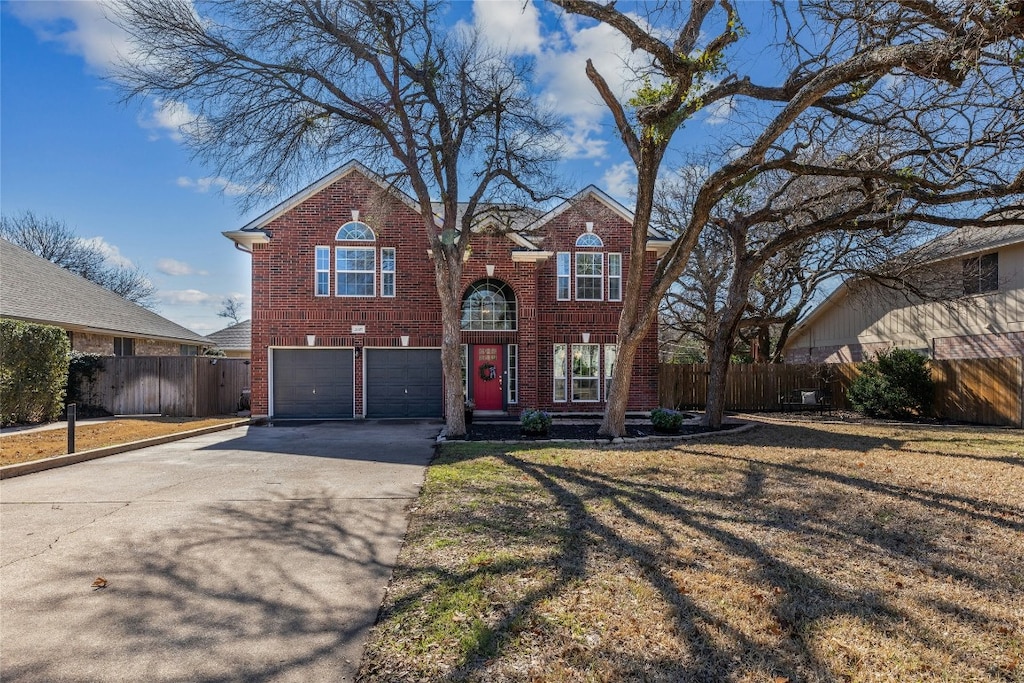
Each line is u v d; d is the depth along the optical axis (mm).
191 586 4008
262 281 15984
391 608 3645
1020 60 5797
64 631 3363
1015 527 5324
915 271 15891
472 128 12391
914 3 6414
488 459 8836
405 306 16391
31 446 9922
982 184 9305
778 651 3102
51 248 37531
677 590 3873
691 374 19094
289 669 2949
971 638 3254
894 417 16219
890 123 10719
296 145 11766
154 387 16766
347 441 11461
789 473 7738
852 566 4352
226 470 8266
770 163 9812
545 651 3080
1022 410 13461
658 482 7188
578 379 17141
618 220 17406
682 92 8469
